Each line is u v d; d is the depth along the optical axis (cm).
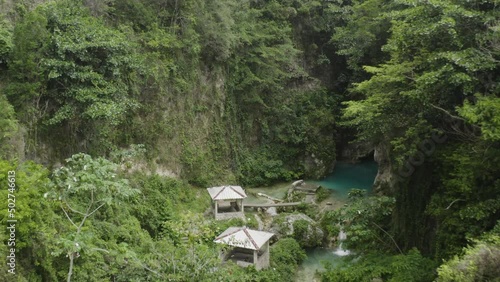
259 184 2833
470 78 1202
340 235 2075
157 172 2114
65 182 1059
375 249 1736
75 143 1662
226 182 2544
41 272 975
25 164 1171
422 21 1404
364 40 2716
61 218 1197
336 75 3631
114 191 1183
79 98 1477
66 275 1038
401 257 1394
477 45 1322
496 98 1191
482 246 973
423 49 1456
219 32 2444
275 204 2345
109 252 1162
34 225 923
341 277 1359
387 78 1517
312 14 3456
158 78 2097
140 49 2058
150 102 2109
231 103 2722
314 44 3481
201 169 2384
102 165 1154
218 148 2566
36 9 1531
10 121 1274
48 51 1494
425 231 1678
